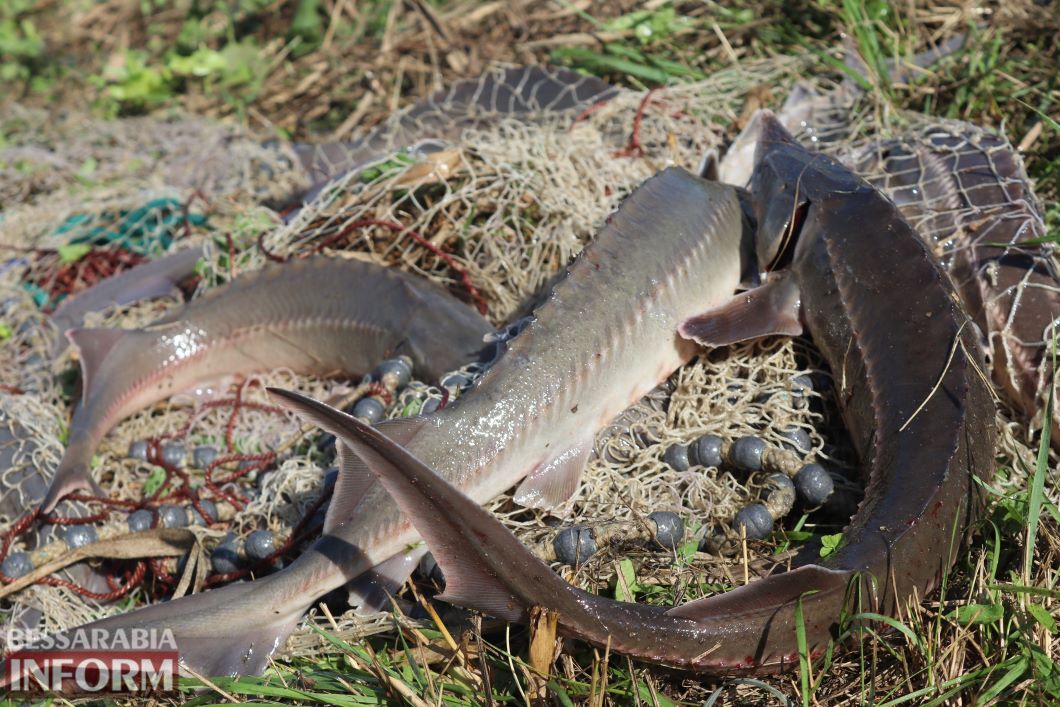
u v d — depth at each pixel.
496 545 1.93
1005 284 2.37
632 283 2.32
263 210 2.92
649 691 2.01
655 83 3.15
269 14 4.02
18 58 4.09
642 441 2.33
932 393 2.14
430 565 2.19
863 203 2.36
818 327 2.33
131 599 2.37
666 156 2.79
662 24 3.21
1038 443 2.30
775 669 1.98
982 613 2.02
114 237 3.07
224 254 2.84
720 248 2.43
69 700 2.08
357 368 2.62
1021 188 2.49
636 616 1.95
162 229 3.04
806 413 2.30
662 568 2.16
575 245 2.60
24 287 2.96
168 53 4.02
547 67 3.22
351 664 2.12
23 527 2.38
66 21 4.34
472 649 2.09
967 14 2.98
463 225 2.69
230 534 2.36
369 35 3.77
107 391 2.56
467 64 3.39
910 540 2.02
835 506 2.21
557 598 1.95
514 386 2.22
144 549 2.32
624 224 2.38
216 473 2.50
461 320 2.51
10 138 3.63
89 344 2.59
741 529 2.14
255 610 2.10
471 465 2.19
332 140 3.34
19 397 2.62
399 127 3.20
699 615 1.95
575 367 2.26
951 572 2.10
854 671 2.04
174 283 2.87
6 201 3.32
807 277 2.36
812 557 2.12
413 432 2.17
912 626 2.03
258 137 3.39
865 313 2.26
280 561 2.30
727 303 2.37
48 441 2.51
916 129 2.68
